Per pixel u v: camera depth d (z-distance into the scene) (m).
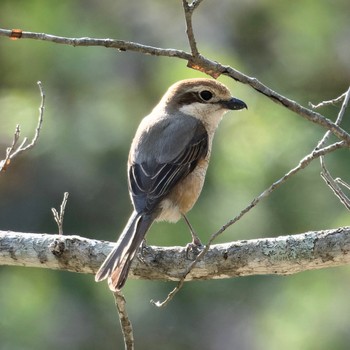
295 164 11.88
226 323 14.41
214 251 8.68
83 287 12.77
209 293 12.85
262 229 11.79
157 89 12.96
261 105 12.41
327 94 13.05
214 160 12.04
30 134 12.89
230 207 11.85
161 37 13.55
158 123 10.41
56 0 13.51
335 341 11.66
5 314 12.32
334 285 11.94
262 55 13.19
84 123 12.87
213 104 10.60
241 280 12.58
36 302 12.48
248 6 13.27
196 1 7.35
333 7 13.02
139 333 13.02
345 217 11.66
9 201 13.10
